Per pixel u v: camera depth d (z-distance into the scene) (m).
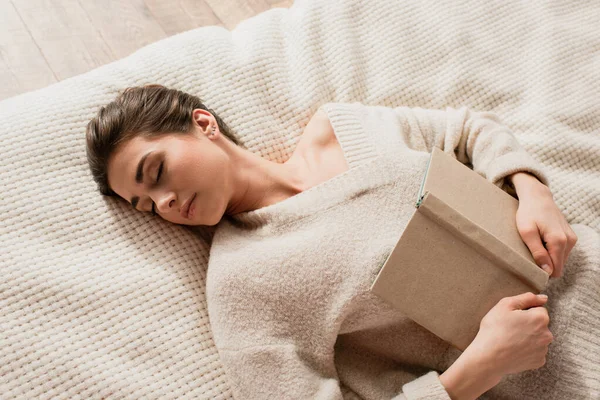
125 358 0.84
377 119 0.95
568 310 0.81
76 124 0.99
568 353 0.79
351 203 0.84
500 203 0.82
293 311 0.82
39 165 0.94
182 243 0.95
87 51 1.38
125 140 0.84
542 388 0.81
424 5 1.18
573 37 1.15
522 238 0.80
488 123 0.95
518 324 0.72
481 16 1.18
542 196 0.84
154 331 0.86
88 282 0.87
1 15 1.41
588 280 0.82
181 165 0.83
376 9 1.16
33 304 0.84
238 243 0.89
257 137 1.05
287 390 0.79
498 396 0.86
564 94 1.08
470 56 1.13
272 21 1.16
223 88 1.07
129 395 0.81
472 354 0.73
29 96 1.02
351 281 0.79
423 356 0.87
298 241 0.83
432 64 1.13
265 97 1.08
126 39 1.41
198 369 0.85
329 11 1.15
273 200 0.94
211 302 0.86
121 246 0.92
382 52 1.13
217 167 0.86
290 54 1.12
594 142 1.03
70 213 0.92
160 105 0.87
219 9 1.48
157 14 1.46
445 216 0.71
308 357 0.84
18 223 0.89
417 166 0.86
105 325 0.85
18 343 0.80
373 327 0.86
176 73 1.07
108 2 1.46
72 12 1.43
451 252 0.72
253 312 0.83
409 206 0.83
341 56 1.11
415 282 0.73
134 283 0.88
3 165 0.92
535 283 0.73
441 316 0.75
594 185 0.99
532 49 1.14
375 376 0.89
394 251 0.72
